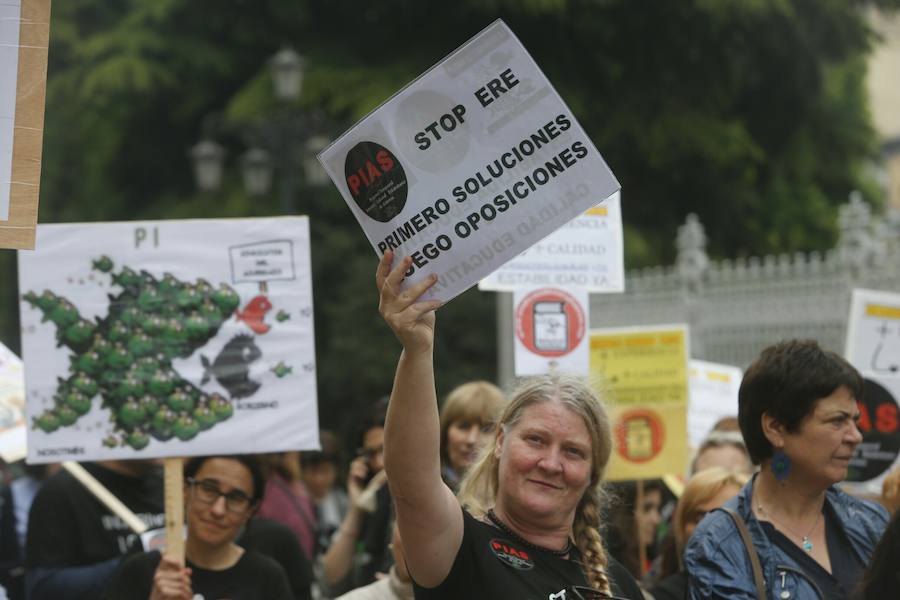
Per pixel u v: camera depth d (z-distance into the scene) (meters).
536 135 4.87
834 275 19.31
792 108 33.88
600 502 5.52
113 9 38.62
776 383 5.62
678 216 32.47
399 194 4.89
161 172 38.41
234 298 7.47
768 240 33.47
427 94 4.89
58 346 7.39
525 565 4.83
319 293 31.39
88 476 8.20
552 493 4.91
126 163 38.00
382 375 28.55
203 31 35.06
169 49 34.88
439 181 4.88
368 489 9.46
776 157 34.28
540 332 8.45
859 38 32.56
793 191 34.25
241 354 7.44
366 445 9.66
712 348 21.39
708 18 30.08
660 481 10.07
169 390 7.38
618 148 31.25
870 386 8.35
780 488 5.67
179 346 7.43
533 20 30.72
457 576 4.75
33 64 5.07
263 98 31.78
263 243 7.51
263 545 8.32
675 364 9.37
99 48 34.94
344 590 9.53
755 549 5.56
